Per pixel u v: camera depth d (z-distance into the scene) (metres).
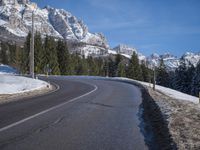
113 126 11.66
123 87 37.62
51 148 8.27
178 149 8.00
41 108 16.36
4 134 9.80
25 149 8.10
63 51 114.00
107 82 47.91
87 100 21.20
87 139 9.39
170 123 11.29
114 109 16.67
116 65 138.75
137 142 9.22
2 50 149.00
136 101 21.34
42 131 10.39
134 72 127.31
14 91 27.39
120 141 9.28
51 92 28.92
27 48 102.81
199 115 13.34
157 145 8.92
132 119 13.40
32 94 26.31
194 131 10.00
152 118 13.71
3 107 16.78
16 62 117.50
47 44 105.50
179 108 15.77
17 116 13.47
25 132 10.16
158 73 117.94
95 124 11.97
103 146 8.62
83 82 46.88
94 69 147.25
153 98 21.98
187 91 99.50
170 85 114.50
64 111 15.31
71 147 8.41
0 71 88.25
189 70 99.88
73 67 120.38
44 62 102.94
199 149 7.98
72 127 11.24
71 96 24.34
